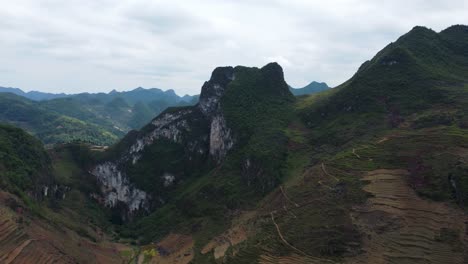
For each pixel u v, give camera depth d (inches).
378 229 3703.3
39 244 4188.0
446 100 5940.0
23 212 4773.6
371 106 6579.7
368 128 6072.8
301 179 5216.5
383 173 4451.3
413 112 6003.9
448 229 3476.9
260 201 5748.0
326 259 3592.5
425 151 4547.2
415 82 6643.7
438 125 5339.6
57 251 4291.3
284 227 4229.8
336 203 4232.3
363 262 3430.1
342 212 4047.7
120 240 6437.0
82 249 4906.5
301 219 4242.1
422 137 4943.4
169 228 6437.0
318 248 3730.3
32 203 5403.5
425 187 4008.4
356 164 4827.8
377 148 5068.9
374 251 3501.5
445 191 3853.3
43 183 6683.1
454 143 4507.9
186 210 6663.4
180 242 5625.0
